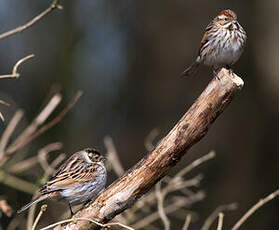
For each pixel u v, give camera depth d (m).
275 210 14.69
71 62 16.22
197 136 6.89
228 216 14.48
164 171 6.96
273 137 14.91
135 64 15.67
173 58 15.00
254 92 15.01
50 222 10.99
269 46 14.88
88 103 16.05
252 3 15.09
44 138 14.35
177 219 13.98
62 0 16.66
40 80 15.94
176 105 14.91
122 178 7.07
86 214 7.13
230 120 14.97
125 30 16.31
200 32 14.91
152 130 15.01
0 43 16.31
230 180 14.63
